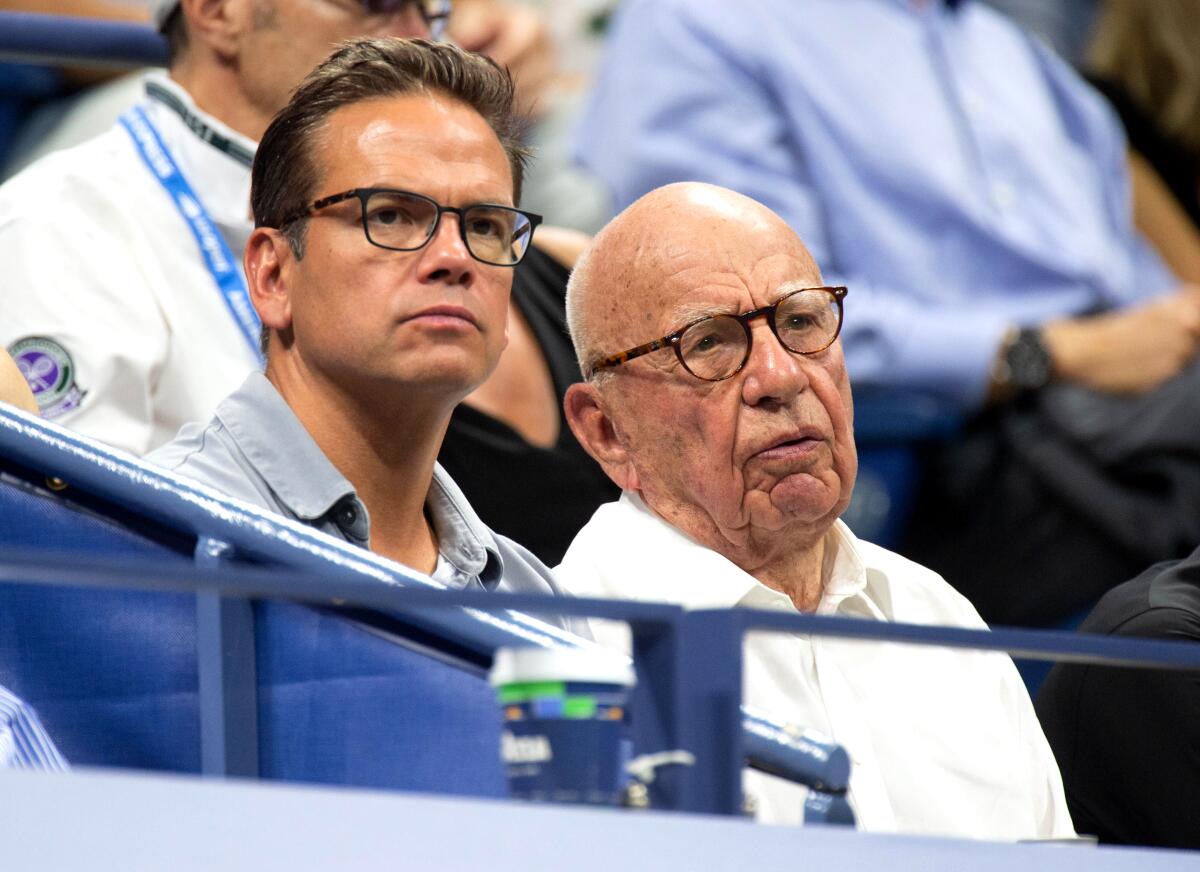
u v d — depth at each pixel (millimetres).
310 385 7074
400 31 9688
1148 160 16109
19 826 3445
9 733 5113
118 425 8789
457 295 6883
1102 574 13242
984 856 4207
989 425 13742
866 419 13766
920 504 13719
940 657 7918
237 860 3406
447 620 5191
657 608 4188
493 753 5152
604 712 4094
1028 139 14953
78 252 9055
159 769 5301
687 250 7828
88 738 5336
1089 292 14688
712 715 4172
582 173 14883
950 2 15008
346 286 6883
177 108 9633
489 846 3629
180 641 5332
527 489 9680
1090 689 7957
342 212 6918
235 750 5145
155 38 9828
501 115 7391
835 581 8016
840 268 14031
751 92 13867
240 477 6797
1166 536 13211
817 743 4852
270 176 7137
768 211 8055
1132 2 16172
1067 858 4344
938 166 14281
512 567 7727
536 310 10203
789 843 3969
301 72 9445
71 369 8781
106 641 5352
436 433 7133
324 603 5227
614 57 14227
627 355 7871
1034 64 15586
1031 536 13438
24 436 5340
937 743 7680
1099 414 13539
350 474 7047
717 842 3875
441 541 7422
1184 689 7707
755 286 7773
